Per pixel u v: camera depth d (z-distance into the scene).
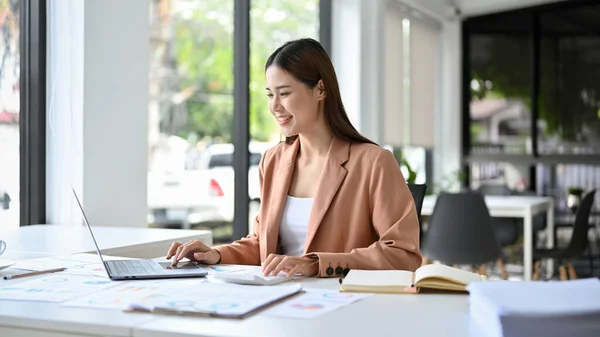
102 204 3.33
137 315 1.29
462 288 1.50
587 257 6.38
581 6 6.86
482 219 4.41
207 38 7.82
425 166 7.42
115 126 3.39
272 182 2.26
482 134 7.50
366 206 2.08
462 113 7.58
